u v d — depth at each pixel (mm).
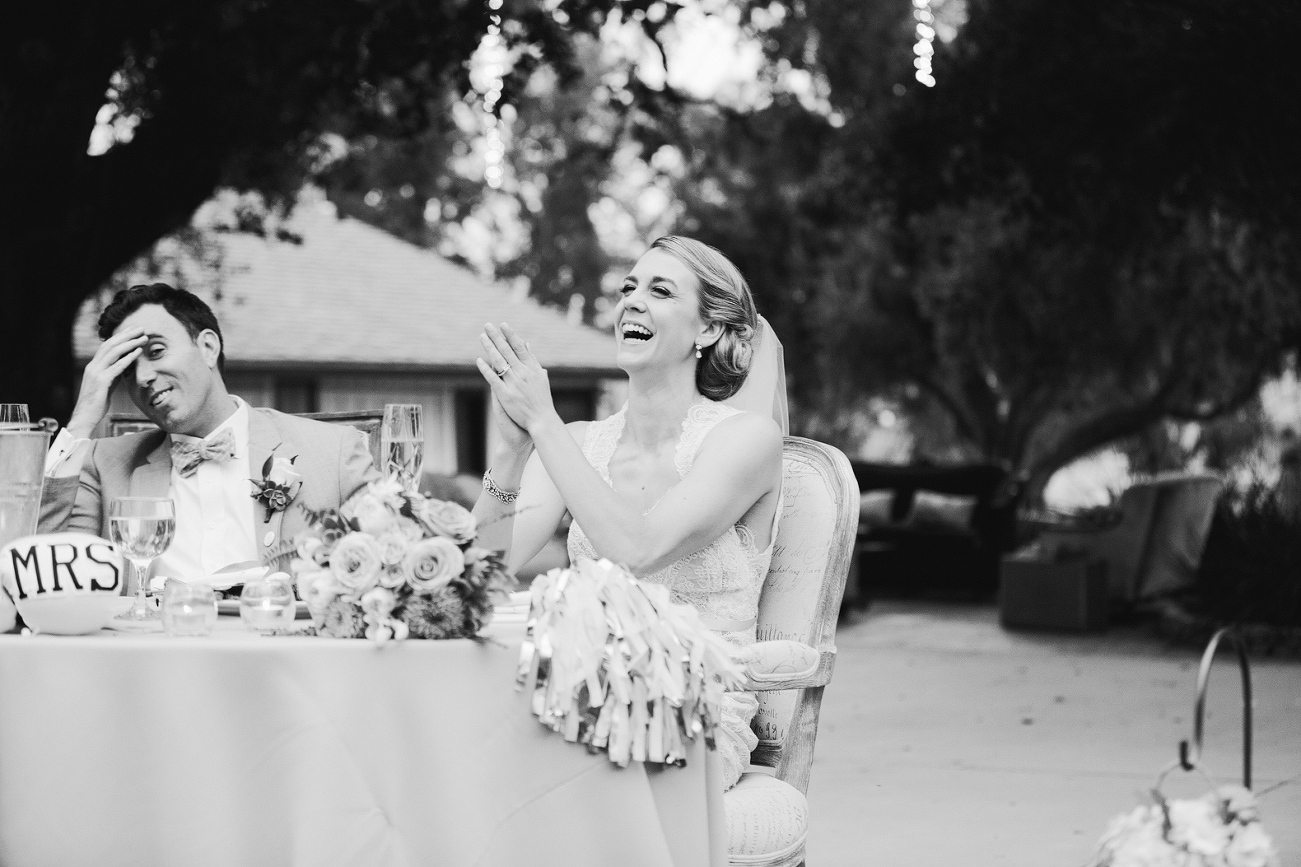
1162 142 10414
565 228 33312
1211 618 10984
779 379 3479
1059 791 5863
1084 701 8281
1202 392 19281
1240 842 2367
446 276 22641
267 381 18281
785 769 3082
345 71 9250
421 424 3084
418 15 8992
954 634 11820
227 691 2238
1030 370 19453
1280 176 9930
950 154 12039
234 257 20031
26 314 8414
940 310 19766
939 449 24641
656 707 2328
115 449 3771
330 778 2227
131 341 3570
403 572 2260
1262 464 19984
